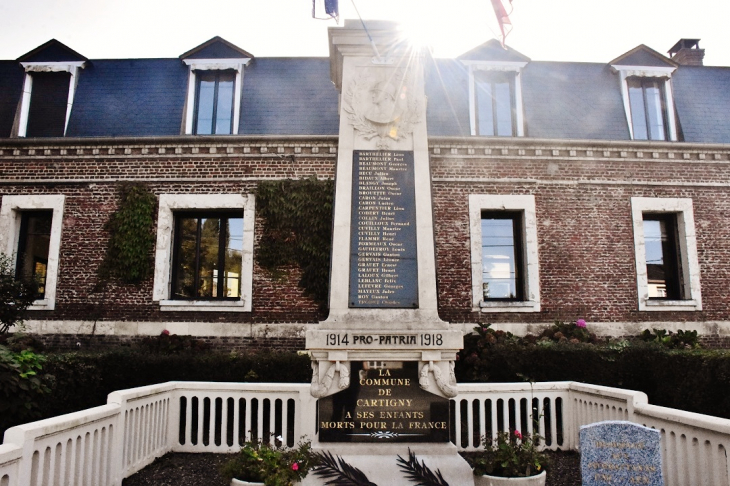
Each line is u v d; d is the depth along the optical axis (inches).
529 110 483.5
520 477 180.9
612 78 507.8
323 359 197.3
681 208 463.5
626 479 159.6
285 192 445.1
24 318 402.0
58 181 454.6
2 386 214.1
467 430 285.0
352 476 185.0
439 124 469.7
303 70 501.0
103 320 432.8
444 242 445.7
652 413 199.5
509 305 436.1
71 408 278.4
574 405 272.2
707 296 451.5
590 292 445.4
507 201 453.7
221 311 433.4
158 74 498.6
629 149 465.4
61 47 493.4
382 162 222.2
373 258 210.8
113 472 207.2
